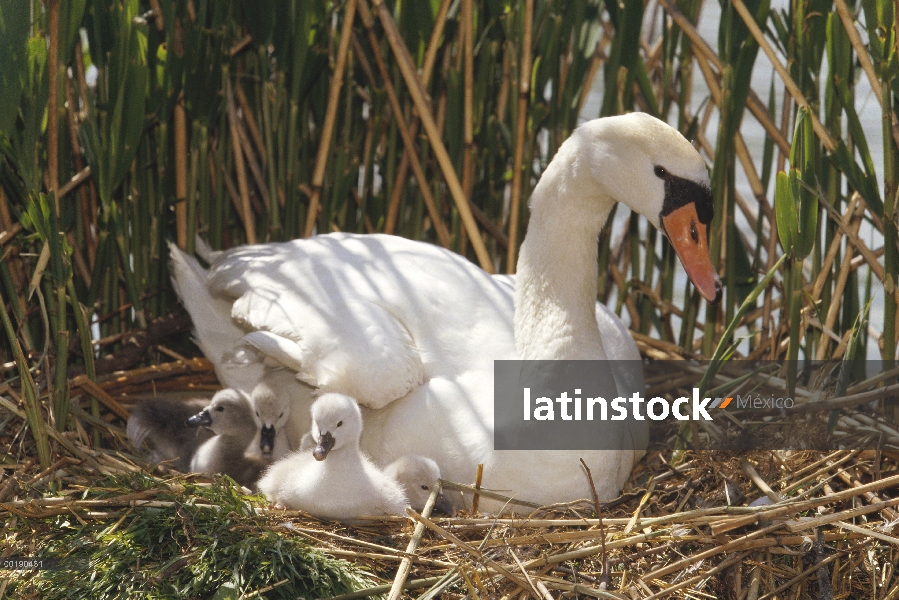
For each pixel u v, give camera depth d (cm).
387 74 605
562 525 441
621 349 532
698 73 1116
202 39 558
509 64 600
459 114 601
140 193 598
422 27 591
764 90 1023
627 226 718
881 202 505
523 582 400
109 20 532
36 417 469
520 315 487
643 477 528
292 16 577
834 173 554
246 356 500
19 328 520
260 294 502
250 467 508
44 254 479
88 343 526
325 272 504
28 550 423
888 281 498
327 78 622
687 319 627
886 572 432
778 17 553
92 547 421
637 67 587
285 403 505
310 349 474
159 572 404
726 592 429
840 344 543
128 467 483
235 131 614
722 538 425
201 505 436
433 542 433
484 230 675
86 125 533
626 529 429
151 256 614
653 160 446
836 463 477
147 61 561
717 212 587
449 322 494
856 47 482
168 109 567
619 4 584
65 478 470
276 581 404
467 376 480
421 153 650
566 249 475
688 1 582
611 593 399
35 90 474
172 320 599
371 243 530
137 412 529
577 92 605
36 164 483
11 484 456
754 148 953
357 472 453
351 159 652
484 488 464
